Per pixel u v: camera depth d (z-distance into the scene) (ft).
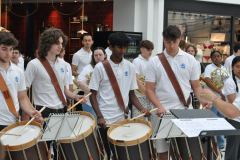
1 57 13.29
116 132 13.29
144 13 35.09
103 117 14.51
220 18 40.50
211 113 11.03
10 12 48.70
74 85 21.81
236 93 17.16
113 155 13.04
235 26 41.57
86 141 12.63
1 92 13.42
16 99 13.73
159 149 14.62
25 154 11.81
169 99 14.82
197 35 38.93
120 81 14.66
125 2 35.45
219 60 23.94
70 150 12.57
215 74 23.59
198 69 15.12
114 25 36.32
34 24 48.34
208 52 39.52
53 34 15.37
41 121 13.62
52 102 15.46
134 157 12.51
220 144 20.17
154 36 35.55
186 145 13.46
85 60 26.22
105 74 14.58
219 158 13.87
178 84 14.76
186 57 14.92
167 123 11.95
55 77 15.47
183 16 37.78
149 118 14.85
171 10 36.83
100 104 14.74
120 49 14.48
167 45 14.67
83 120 13.32
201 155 13.47
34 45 48.44
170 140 13.94
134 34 32.99
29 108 13.94
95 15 43.47
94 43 33.68
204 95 11.82
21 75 13.96
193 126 9.75
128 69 14.83
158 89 14.97
